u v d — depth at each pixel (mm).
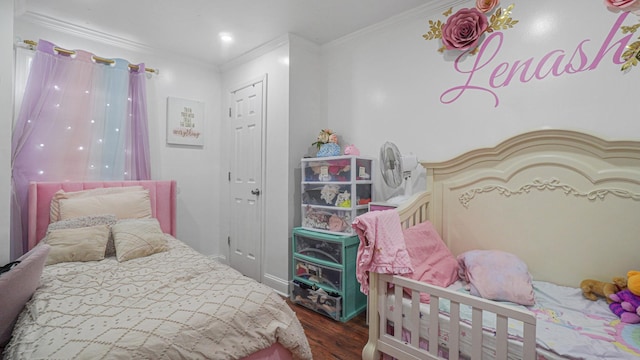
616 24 1630
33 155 2354
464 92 2164
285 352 1374
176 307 1228
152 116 3113
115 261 1927
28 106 2322
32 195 2240
